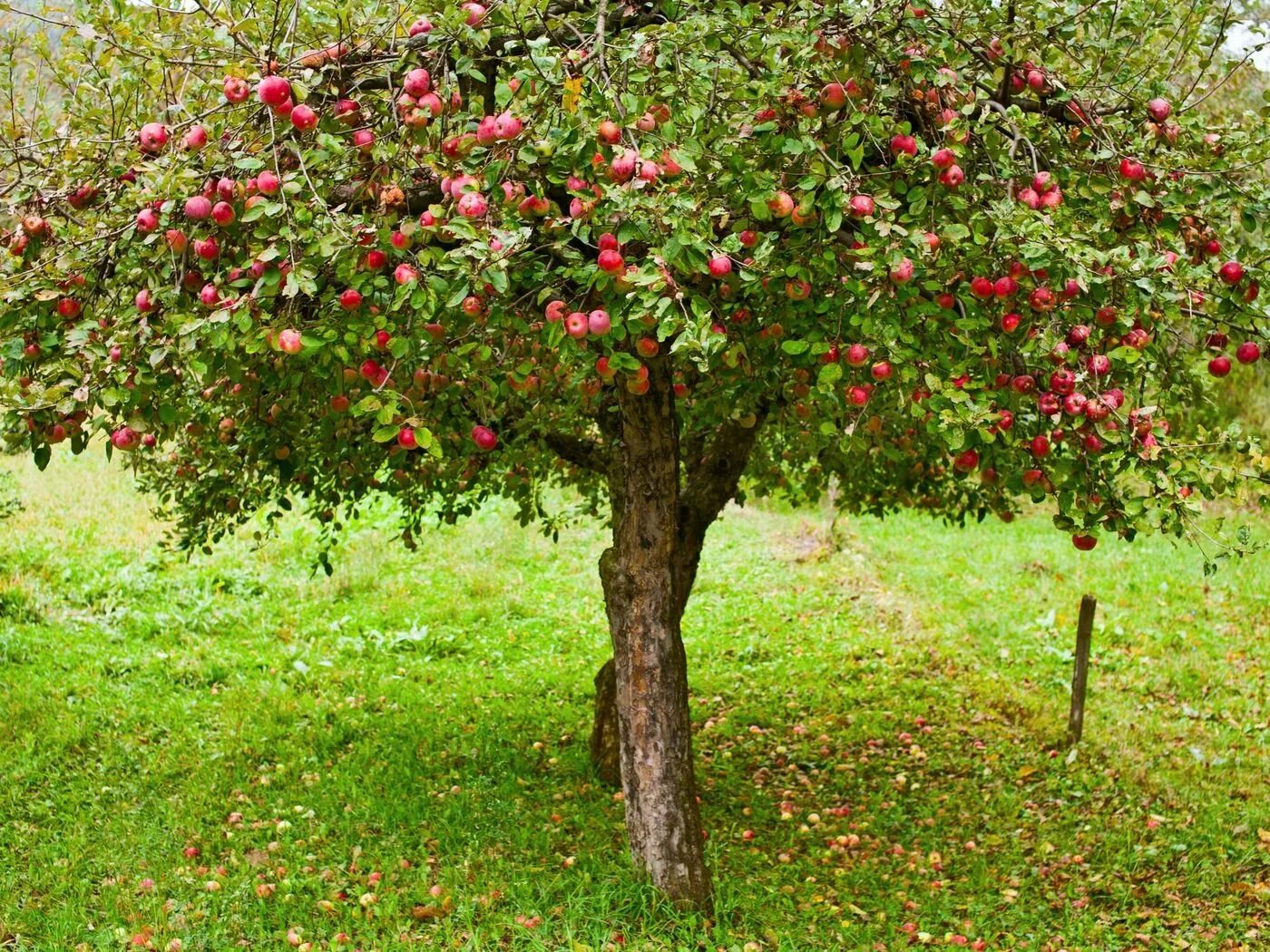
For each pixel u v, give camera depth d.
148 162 3.84
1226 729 8.90
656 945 4.97
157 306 3.86
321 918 5.25
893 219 3.82
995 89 4.36
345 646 10.11
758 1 4.16
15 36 4.25
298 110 3.49
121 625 10.34
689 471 7.33
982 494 7.54
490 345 4.56
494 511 15.22
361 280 3.77
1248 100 6.82
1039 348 3.90
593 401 5.70
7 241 4.21
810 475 8.02
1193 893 6.09
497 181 3.65
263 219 3.65
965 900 5.91
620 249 3.81
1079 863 6.45
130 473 15.61
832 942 5.27
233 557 12.56
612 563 5.62
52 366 3.73
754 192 3.69
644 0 4.30
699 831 5.44
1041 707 9.23
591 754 7.40
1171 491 3.61
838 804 7.29
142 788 6.96
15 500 11.74
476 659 10.19
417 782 7.07
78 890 5.59
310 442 5.96
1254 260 4.28
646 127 3.61
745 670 10.23
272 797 6.79
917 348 4.14
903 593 12.86
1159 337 4.80
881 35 4.00
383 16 3.92
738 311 4.62
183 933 5.09
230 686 8.99
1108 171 4.18
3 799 6.69
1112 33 4.33
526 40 3.71
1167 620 11.74
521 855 5.95
